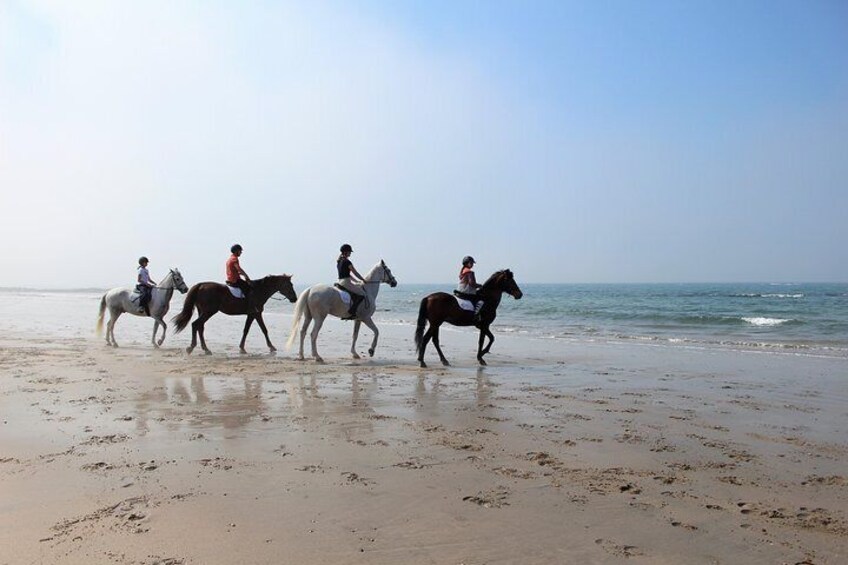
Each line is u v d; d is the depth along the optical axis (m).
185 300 14.99
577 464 5.93
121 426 7.39
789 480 5.45
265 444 6.60
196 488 5.09
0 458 5.97
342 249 14.27
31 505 4.68
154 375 11.61
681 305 45.53
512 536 4.16
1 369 12.23
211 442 6.65
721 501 4.89
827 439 7.00
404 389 10.33
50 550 3.85
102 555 3.78
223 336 21.62
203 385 10.55
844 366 13.31
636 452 6.39
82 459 5.95
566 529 4.29
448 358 15.05
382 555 3.83
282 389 10.23
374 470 5.67
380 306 52.06
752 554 3.89
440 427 7.51
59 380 10.91
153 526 4.26
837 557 3.84
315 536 4.12
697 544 4.04
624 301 55.66
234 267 15.10
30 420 7.70
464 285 13.54
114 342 17.12
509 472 5.64
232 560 3.73
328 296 13.91
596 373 12.34
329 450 6.37
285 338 20.88
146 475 5.45
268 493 4.99
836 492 5.12
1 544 3.95
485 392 10.09
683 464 5.95
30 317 33.47
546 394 9.92
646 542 4.07
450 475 5.54
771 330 23.06
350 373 12.15
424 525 4.34
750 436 7.13
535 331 23.94
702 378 11.69
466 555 3.85
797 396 9.77
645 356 15.37
